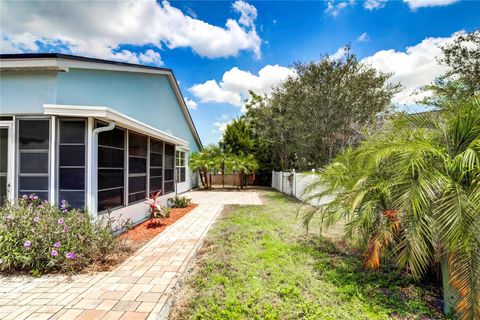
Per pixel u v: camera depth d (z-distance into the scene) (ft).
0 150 16.28
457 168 9.11
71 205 15.61
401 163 9.55
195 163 53.42
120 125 18.24
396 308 9.22
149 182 24.99
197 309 9.11
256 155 67.72
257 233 18.72
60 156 15.74
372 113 34.86
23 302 9.34
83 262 12.37
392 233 10.44
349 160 14.49
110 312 8.77
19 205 14.07
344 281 11.14
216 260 13.38
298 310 8.93
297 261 13.41
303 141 41.65
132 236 18.03
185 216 25.46
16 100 16.31
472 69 25.17
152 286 10.64
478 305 7.55
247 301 9.47
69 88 17.40
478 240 7.82
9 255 11.46
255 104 69.26
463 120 9.57
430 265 10.81
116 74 22.99
